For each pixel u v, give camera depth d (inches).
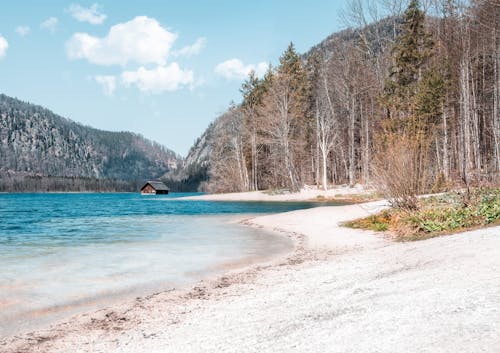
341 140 2252.7
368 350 144.6
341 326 176.7
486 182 783.7
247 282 324.2
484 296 180.7
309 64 2527.1
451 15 1288.1
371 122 1897.1
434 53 1455.5
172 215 1125.1
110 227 800.3
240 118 2682.1
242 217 1011.9
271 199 1940.2
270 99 2118.6
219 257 448.5
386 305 197.0
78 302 278.4
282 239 591.2
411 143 594.2
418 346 140.6
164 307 262.7
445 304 180.7
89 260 431.2
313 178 2551.7
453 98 1517.0
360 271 304.3
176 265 404.2
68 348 197.0
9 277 352.5
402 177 580.4
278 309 226.8
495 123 1249.4
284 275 338.3
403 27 1513.3
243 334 187.9
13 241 589.6
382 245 444.8
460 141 1437.0
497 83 1293.1
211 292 298.5
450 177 1061.1
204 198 2324.1
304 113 2284.7
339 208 981.2
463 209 488.7
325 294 246.5
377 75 1669.5
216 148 3026.6
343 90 2044.8
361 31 1736.0
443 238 376.2
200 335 196.2
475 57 1373.0
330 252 448.8
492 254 260.1
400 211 585.0
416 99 1346.0
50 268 390.6
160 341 194.7
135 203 2197.3
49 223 918.4
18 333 220.7
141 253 475.8
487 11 1028.5
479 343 133.3
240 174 2687.0
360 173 2244.1
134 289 312.8
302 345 160.4
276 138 2244.1
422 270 261.9
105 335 213.6
